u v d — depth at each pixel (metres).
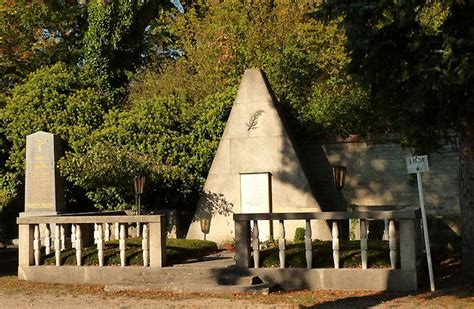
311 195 16.28
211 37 24.55
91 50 23.86
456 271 12.38
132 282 12.16
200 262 13.11
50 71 21.86
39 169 18.77
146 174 17.27
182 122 18.97
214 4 26.67
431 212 16.53
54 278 13.01
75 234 13.86
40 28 26.94
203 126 18.62
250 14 24.41
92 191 19.56
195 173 18.61
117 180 17.25
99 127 19.84
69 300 10.91
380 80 11.16
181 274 12.11
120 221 12.74
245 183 16.83
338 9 10.37
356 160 17.34
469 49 10.05
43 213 18.50
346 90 18.88
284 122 16.98
